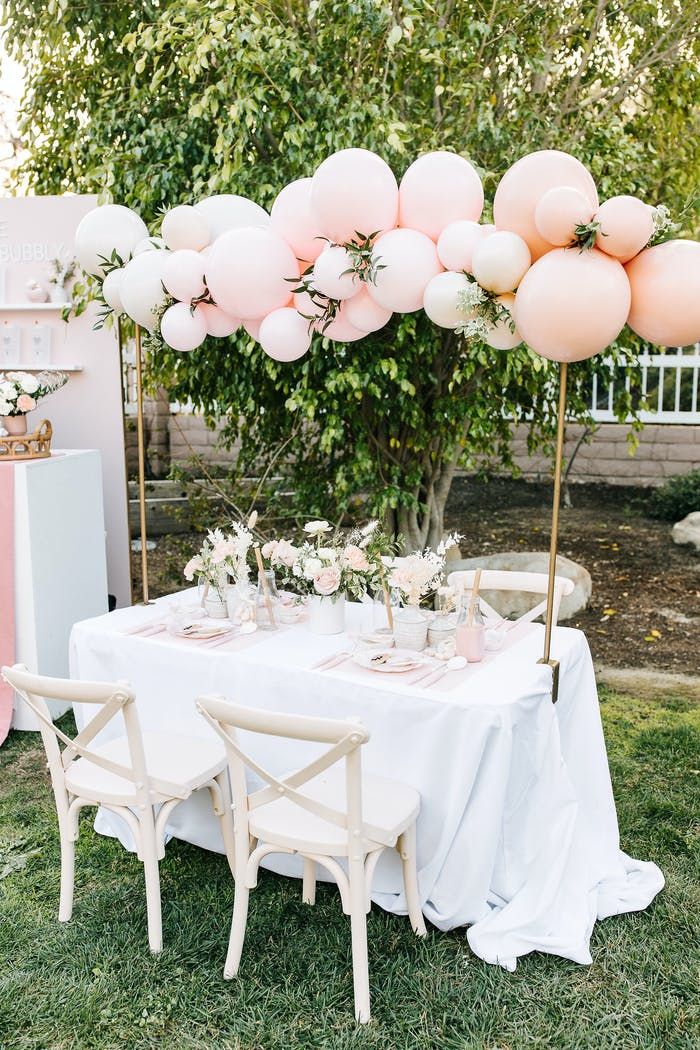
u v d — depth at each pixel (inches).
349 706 109.5
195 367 206.4
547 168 99.3
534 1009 96.1
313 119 177.9
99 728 104.8
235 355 198.8
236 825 100.9
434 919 107.4
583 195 96.3
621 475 350.9
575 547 289.1
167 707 125.3
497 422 226.4
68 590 179.8
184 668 122.5
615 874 116.8
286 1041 92.8
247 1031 94.0
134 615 139.6
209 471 318.3
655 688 188.1
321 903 116.0
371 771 110.1
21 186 243.4
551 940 103.9
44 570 170.7
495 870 106.7
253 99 174.1
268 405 213.8
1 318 215.0
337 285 116.8
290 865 120.9
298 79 170.7
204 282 129.3
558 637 124.0
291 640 125.3
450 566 241.6
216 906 115.7
